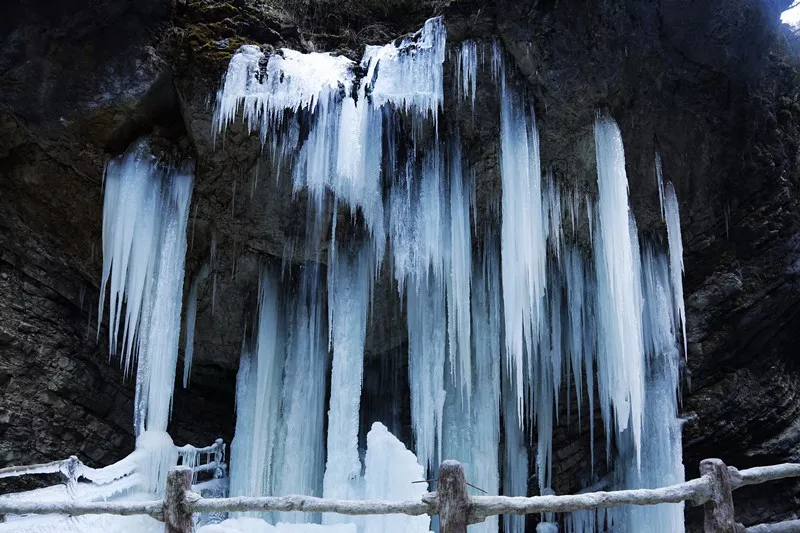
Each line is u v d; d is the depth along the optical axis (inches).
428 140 314.8
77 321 354.6
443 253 315.6
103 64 298.5
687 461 391.2
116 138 318.7
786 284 378.0
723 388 380.2
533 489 401.1
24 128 315.3
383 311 385.4
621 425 305.7
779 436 391.5
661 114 321.7
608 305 320.2
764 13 305.1
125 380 370.0
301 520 318.0
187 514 176.4
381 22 338.3
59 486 241.8
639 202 345.4
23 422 326.6
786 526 172.2
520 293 294.2
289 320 362.6
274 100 295.4
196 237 352.8
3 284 328.5
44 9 288.5
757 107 340.5
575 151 319.9
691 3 285.3
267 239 351.9
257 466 339.3
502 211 307.7
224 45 300.4
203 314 381.4
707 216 366.6
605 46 290.7
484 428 336.8
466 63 290.0
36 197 335.3
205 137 311.1
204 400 414.9
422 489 251.4
